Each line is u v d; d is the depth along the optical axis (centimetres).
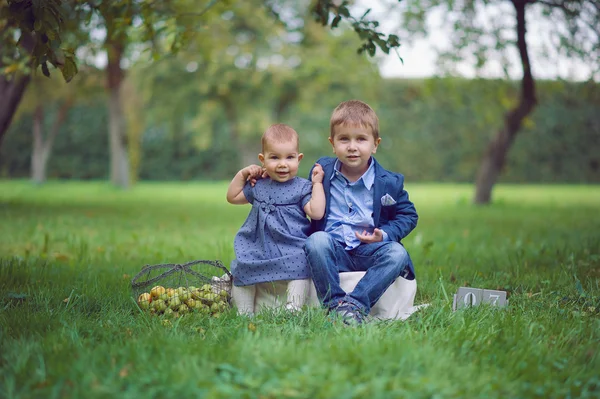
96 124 2834
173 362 221
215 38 1958
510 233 755
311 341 249
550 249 563
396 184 343
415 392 195
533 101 1305
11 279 391
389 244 325
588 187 2623
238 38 2231
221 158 2983
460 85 1214
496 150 1449
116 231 768
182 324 286
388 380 202
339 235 337
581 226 852
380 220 342
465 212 1207
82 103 2675
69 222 852
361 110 335
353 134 332
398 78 2688
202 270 416
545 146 2655
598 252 529
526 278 414
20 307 319
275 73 2225
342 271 331
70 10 434
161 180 2975
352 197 341
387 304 327
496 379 215
